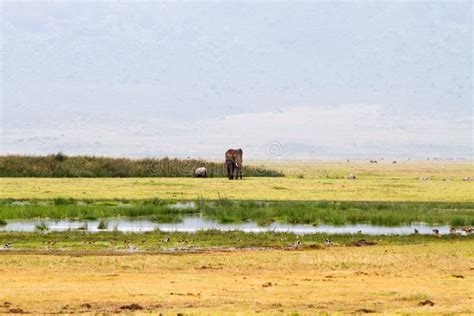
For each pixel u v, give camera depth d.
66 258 48.50
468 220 71.06
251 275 43.06
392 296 37.78
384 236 61.97
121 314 33.97
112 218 74.06
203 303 36.19
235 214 73.88
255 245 56.47
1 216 72.69
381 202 90.50
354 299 37.16
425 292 38.59
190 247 55.31
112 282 40.78
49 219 72.94
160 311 34.59
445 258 48.81
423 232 65.19
